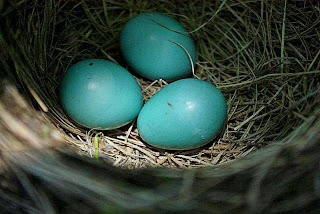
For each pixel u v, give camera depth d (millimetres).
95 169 142
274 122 163
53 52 172
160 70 170
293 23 175
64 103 156
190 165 161
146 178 143
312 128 142
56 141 146
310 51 171
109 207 131
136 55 169
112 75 156
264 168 137
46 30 167
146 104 160
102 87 153
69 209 133
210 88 156
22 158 135
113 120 157
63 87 155
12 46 152
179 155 164
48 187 134
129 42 169
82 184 132
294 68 171
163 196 133
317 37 167
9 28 153
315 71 160
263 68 175
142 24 168
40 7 166
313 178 132
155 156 164
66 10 176
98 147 163
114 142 167
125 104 157
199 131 152
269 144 151
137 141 168
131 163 161
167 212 131
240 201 131
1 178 136
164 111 153
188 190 135
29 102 151
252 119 169
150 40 167
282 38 170
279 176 135
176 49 168
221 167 149
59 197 134
